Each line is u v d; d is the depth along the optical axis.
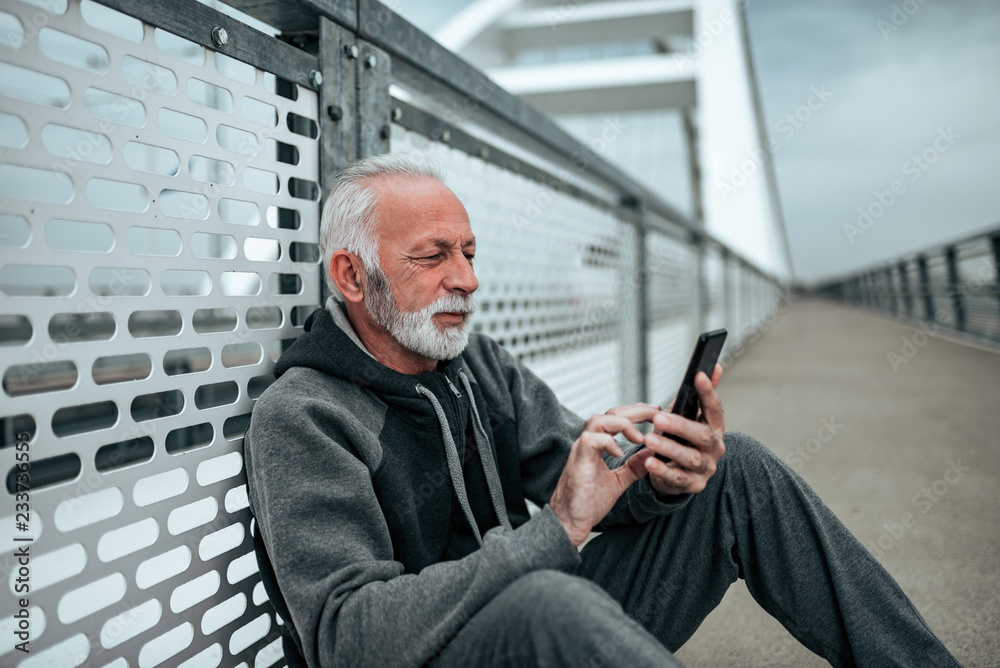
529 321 2.27
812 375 6.29
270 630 1.16
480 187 1.91
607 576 1.18
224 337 1.05
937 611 1.71
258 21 1.21
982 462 3.11
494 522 1.16
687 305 5.37
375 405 1.04
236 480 1.08
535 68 22.83
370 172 1.07
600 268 3.06
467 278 1.07
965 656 1.50
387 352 1.13
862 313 18.27
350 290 1.08
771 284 16.06
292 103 1.17
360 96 1.32
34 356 0.79
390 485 1.01
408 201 1.05
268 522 0.88
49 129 0.80
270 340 1.15
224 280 1.05
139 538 0.92
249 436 0.97
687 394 0.96
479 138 1.86
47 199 0.79
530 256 2.27
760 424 4.11
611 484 0.97
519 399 1.31
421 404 1.05
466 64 1.65
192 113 0.97
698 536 1.12
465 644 0.78
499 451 1.25
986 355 7.23
